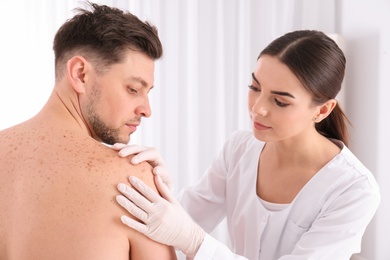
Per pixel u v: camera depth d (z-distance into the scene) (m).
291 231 1.19
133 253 0.74
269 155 1.27
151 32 0.79
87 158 0.72
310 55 1.01
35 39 2.54
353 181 1.12
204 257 0.90
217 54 2.59
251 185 1.28
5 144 0.75
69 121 0.77
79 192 0.69
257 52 2.58
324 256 1.07
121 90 0.77
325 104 1.10
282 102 1.03
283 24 2.49
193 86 2.63
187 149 2.65
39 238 0.67
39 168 0.70
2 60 2.50
